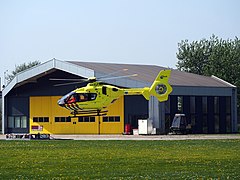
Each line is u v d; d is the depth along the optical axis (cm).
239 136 14100
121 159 7125
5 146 10112
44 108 18412
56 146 10012
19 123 18962
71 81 17638
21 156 7719
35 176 5516
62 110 18012
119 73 16725
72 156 7631
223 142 10788
